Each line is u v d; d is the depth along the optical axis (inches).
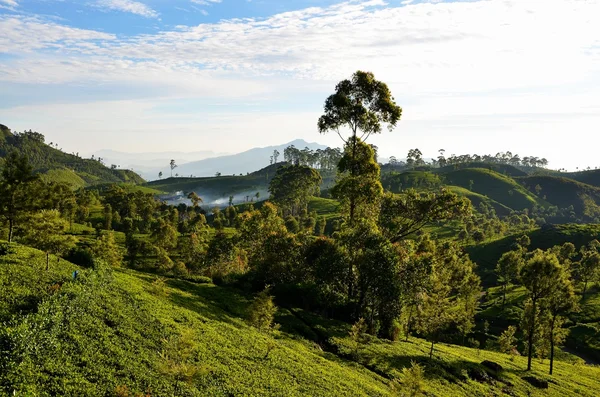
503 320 4067.4
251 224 3373.5
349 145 2696.9
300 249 2859.3
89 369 896.9
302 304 2492.6
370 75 2541.8
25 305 1090.1
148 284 1940.2
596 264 4473.4
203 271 3280.0
